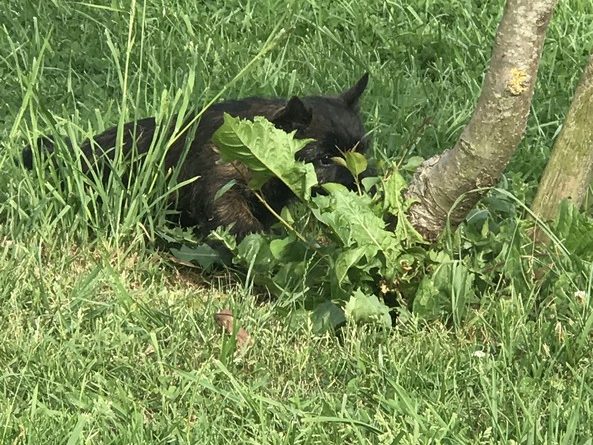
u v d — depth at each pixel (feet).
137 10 28.25
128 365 15.34
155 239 19.45
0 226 18.76
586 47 30.04
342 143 20.27
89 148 20.84
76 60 27.12
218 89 25.50
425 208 17.35
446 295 17.16
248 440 13.85
